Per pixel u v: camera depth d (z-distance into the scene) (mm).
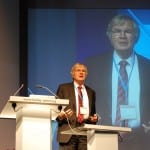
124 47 7457
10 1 7246
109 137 4355
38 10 7402
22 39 7285
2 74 7051
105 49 7430
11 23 7215
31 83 7238
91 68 7375
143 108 7344
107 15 7504
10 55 7141
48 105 3918
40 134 3910
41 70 7297
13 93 7070
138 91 7375
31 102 3822
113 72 7391
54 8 7434
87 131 4383
